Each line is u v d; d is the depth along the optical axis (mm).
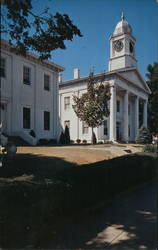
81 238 3852
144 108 36031
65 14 5191
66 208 4461
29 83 18453
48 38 5301
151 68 35688
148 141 27391
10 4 4328
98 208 5441
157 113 36406
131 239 3893
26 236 3469
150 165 9336
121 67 33094
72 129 28609
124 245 3691
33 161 8516
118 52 33719
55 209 4137
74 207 4707
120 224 4500
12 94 16453
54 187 4094
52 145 17891
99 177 5695
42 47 5391
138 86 32875
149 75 36031
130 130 34062
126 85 29859
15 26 4832
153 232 4156
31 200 3559
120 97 31422
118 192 6727
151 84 36031
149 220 4723
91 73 21078
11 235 3320
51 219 4035
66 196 4461
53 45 5402
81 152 12305
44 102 20016
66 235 3922
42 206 3787
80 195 4910
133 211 5281
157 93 36219
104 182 5918
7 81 15945
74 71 30453
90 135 27062
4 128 15695
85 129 27625
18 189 3465
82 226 4352
